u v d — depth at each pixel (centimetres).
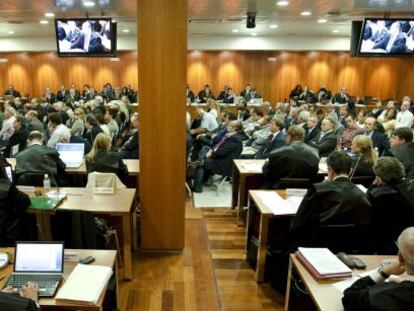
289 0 561
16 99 1037
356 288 150
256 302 270
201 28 988
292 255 207
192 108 966
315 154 326
